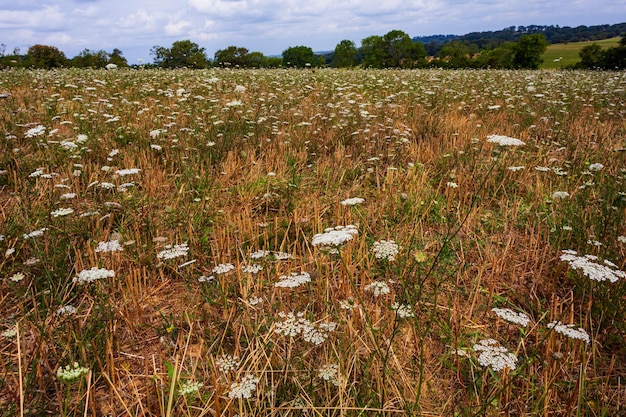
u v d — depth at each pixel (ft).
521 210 15.29
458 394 8.18
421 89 36.68
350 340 8.71
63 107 25.17
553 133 23.68
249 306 9.82
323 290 10.48
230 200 16.06
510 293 11.19
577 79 47.14
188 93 30.94
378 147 21.02
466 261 12.50
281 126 25.09
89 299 10.39
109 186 13.41
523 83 42.47
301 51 172.76
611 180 15.56
